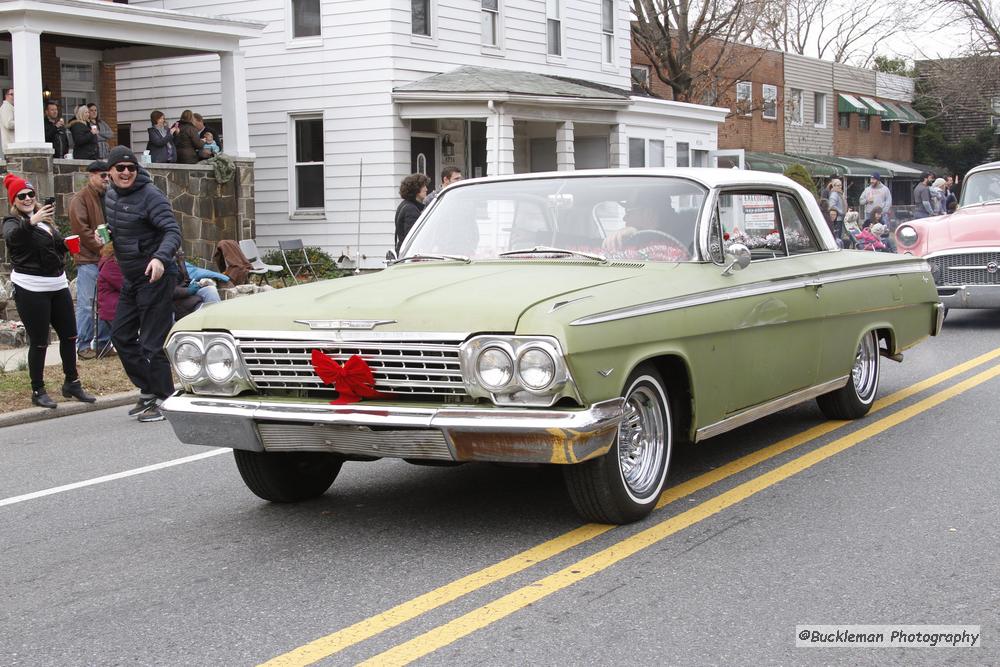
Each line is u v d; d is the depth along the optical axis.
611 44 28.92
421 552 5.35
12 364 11.97
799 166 30.06
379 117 22.11
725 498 6.16
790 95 45.34
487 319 5.03
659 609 4.52
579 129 26.55
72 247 9.91
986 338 12.97
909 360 11.34
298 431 5.35
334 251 22.78
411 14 22.47
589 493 5.43
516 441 4.95
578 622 4.39
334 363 5.26
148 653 4.23
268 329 5.47
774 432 7.92
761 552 5.22
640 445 5.72
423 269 6.40
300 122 23.20
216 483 7.03
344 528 5.82
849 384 8.06
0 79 21.06
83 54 22.59
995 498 6.11
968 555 5.14
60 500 6.79
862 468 6.82
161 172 18.77
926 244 13.66
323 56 22.53
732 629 4.30
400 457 5.25
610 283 5.57
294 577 5.06
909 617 4.40
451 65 23.48
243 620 4.54
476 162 25.34
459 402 5.15
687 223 6.32
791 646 4.13
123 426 9.27
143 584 5.07
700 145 29.98
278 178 23.33
